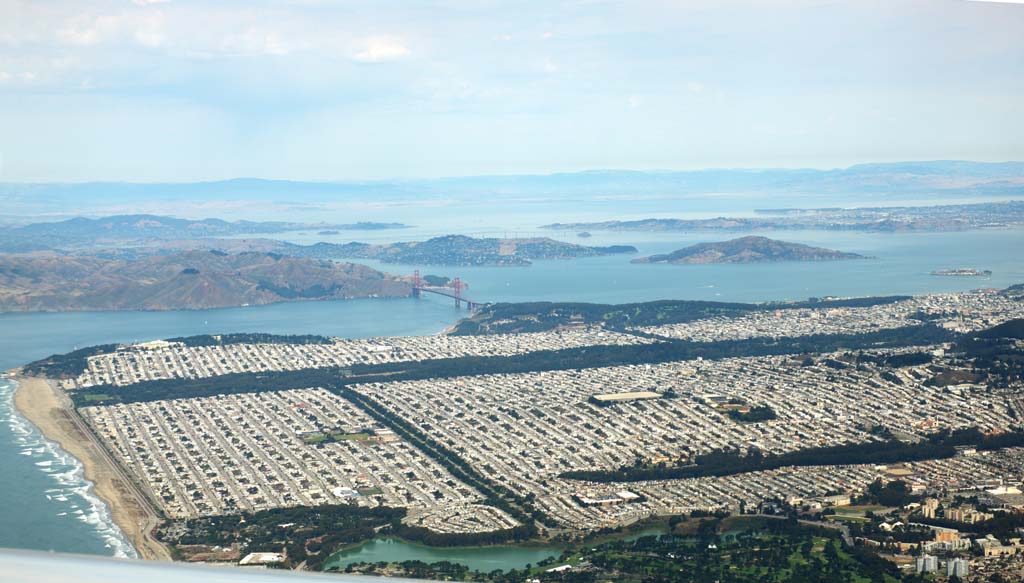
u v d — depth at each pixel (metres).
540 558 78.94
